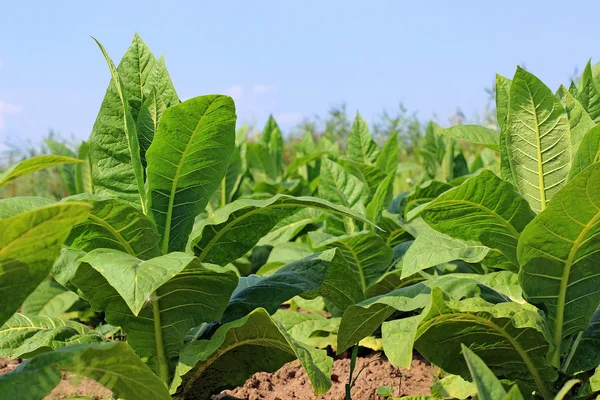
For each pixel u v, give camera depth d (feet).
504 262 7.14
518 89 6.80
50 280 11.53
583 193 5.99
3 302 5.57
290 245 11.09
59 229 5.30
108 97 7.02
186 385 6.85
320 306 10.36
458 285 6.73
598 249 6.33
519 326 6.11
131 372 5.73
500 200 6.55
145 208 6.86
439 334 6.52
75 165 11.70
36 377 5.42
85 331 6.95
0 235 5.20
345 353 9.24
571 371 6.58
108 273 5.83
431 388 7.03
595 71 8.05
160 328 6.61
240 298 7.03
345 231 9.59
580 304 6.52
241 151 15.44
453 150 12.94
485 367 5.22
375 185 10.77
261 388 8.29
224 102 6.51
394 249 9.55
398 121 28.73
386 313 6.95
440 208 6.66
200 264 6.16
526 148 6.89
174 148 6.66
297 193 14.11
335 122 32.14
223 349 6.66
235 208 6.57
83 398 6.98
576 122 6.98
